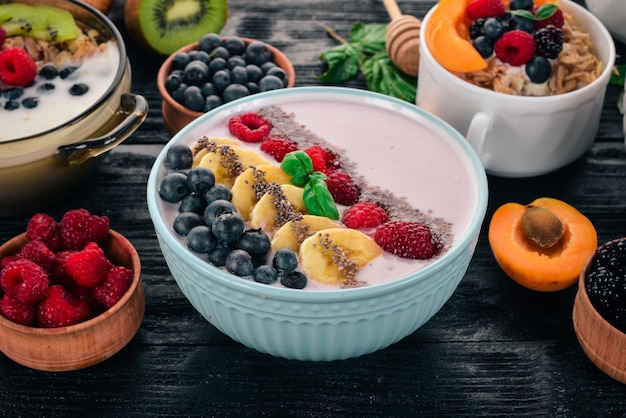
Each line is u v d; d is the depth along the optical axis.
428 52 0.75
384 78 0.83
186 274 0.64
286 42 0.87
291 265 0.63
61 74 0.76
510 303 0.71
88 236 0.69
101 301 0.67
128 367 0.68
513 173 0.76
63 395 0.67
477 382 0.68
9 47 0.77
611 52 0.76
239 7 0.90
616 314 0.66
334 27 0.88
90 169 0.75
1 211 0.74
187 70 0.78
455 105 0.75
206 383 0.68
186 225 0.65
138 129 0.81
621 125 0.81
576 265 0.70
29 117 0.73
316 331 0.64
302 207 0.66
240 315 0.64
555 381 0.68
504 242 0.71
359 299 0.62
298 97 0.73
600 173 0.78
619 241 0.68
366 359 0.69
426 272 0.62
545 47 0.73
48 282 0.66
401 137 0.71
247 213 0.66
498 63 0.75
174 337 0.70
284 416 0.66
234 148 0.68
